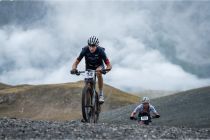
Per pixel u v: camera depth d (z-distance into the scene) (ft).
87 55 47.03
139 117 64.49
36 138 29.84
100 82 47.34
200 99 159.53
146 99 64.08
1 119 41.22
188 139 31.65
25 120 41.68
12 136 30.45
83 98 43.98
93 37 46.75
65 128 34.86
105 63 46.96
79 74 47.01
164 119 133.39
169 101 179.42
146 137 31.63
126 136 31.68
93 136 31.24
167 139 31.27
